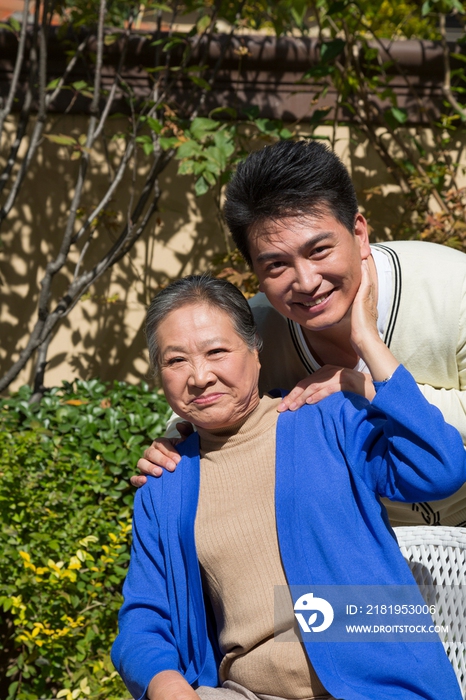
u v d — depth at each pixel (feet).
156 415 10.61
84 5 11.84
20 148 12.69
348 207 4.95
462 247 11.48
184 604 5.04
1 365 12.79
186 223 12.82
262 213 4.82
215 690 4.83
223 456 5.15
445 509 6.39
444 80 12.64
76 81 12.52
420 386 6.10
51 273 11.64
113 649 5.04
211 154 10.85
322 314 5.07
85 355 12.83
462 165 12.85
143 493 5.38
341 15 11.67
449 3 11.50
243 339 5.08
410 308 5.87
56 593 8.25
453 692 4.59
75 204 11.52
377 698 4.41
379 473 4.76
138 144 12.40
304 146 4.87
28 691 8.65
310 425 5.12
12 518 8.73
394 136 12.44
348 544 4.74
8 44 12.29
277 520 4.84
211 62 12.47
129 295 12.84
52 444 9.91
